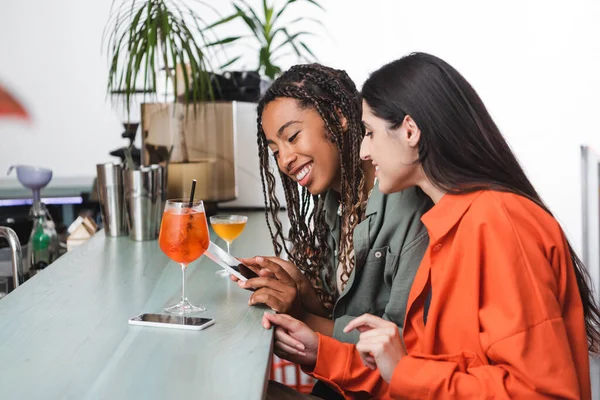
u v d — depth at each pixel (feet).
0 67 15.56
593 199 14.24
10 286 7.32
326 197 6.46
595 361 11.60
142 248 7.30
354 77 14.87
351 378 5.16
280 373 11.28
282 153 6.04
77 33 15.42
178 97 9.26
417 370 4.34
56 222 11.98
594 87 14.01
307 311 6.16
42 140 15.78
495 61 14.29
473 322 4.28
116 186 7.88
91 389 3.58
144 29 9.10
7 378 3.74
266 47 12.08
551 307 4.10
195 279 5.99
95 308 5.08
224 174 9.15
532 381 3.98
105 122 15.66
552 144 14.25
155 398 3.47
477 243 4.30
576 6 13.85
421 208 5.59
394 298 5.61
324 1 14.70
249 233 8.32
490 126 4.64
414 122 4.64
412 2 14.47
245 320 4.85
